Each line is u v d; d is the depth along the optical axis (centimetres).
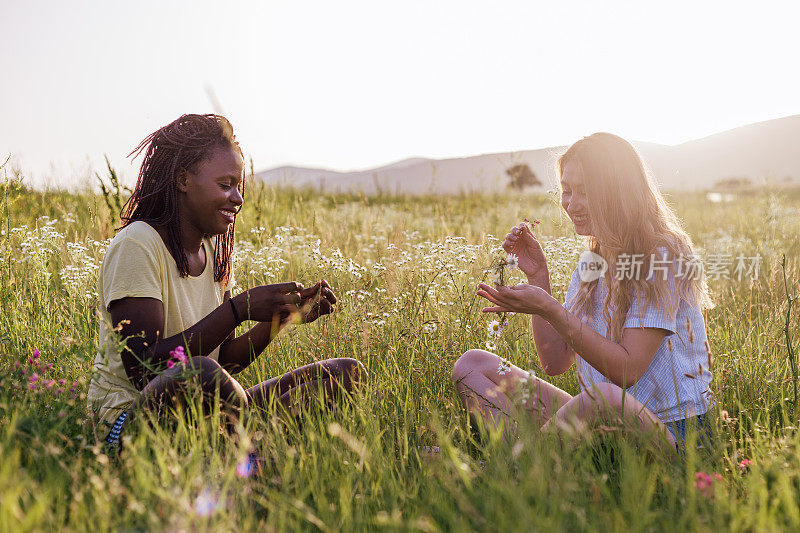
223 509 184
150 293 252
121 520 184
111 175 584
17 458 187
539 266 318
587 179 270
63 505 189
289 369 335
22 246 484
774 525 175
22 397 249
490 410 281
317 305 296
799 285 441
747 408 304
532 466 203
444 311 416
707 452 246
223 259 301
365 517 199
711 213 1173
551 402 284
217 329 262
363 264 602
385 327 378
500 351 382
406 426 267
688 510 184
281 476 217
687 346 267
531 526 170
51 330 386
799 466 215
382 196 1438
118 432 245
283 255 623
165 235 268
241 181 285
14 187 532
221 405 245
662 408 262
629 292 262
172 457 208
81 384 263
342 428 256
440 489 210
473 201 1302
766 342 378
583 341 257
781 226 793
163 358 252
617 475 225
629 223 266
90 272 447
